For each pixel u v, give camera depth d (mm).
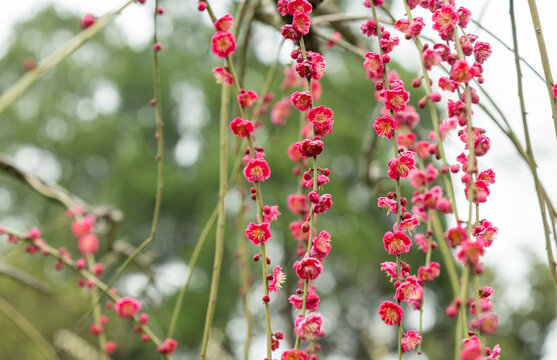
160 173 2076
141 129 15164
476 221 1274
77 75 17406
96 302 2252
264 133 12133
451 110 1397
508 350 13672
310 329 1174
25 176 3082
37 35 15453
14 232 2432
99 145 16703
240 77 2611
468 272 1088
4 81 15234
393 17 2027
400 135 1793
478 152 1355
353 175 12969
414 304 1331
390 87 1379
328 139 12156
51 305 8984
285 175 12172
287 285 10398
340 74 11992
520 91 1479
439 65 1509
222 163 1887
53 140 17047
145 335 2111
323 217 12547
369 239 12539
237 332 12555
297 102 1323
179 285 3436
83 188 17125
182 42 15781
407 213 1326
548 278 14305
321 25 2834
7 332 8688
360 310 13781
